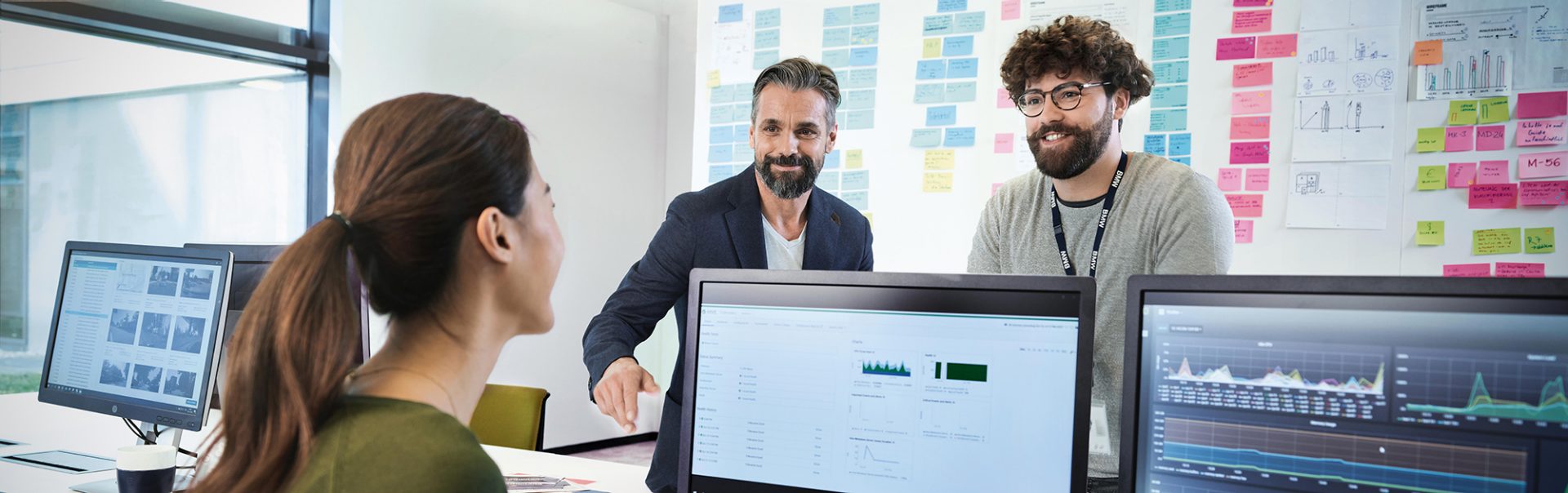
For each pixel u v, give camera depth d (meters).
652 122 6.39
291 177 4.86
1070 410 1.22
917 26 4.05
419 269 0.87
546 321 0.99
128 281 2.15
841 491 1.32
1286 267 3.44
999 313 1.26
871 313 1.32
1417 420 1.06
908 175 4.06
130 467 1.75
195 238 4.59
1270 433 1.12
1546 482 1.00
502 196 0.90
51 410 2.79
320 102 4.83
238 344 0.84
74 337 2.22
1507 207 3.15
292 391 0.80
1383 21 3.32
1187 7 3.60
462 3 5.24
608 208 6.10
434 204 0.86
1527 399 1.02
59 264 4.24
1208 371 1.16
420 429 0.82
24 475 2.03
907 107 4.07
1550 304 1.01
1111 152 2.12
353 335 0.85
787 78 2.07
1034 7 3.79
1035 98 2.16
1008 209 2.32
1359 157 3.34
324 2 4.79
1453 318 1.05
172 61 4.44
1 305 4.12
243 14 4.52
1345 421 1.09
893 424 1.30
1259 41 3.48
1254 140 3.49
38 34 4.05
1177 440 1.17
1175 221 1.96
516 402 2.72
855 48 4.18
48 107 4.12
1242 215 3.51
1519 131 3.13
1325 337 1.11
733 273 1.40
